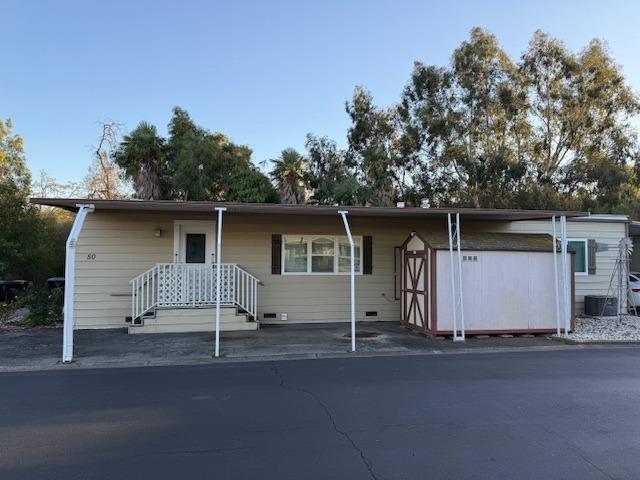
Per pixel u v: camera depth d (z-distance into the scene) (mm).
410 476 4031
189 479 3996
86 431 5207
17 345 10695
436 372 8086
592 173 30000
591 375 7824
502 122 31047
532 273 12320
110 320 13258
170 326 12477
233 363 9070
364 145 32031
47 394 6797
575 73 30844
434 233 12805
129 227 13469
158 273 12586
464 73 30578
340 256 14688
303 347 10484
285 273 14367
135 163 21562
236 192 23781
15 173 22734
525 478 3988
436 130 29953
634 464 4266
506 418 5562
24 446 4773
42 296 14297
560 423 5379
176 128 25453
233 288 12992
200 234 13969
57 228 24875
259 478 4004
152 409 6020
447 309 11844
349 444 4762
